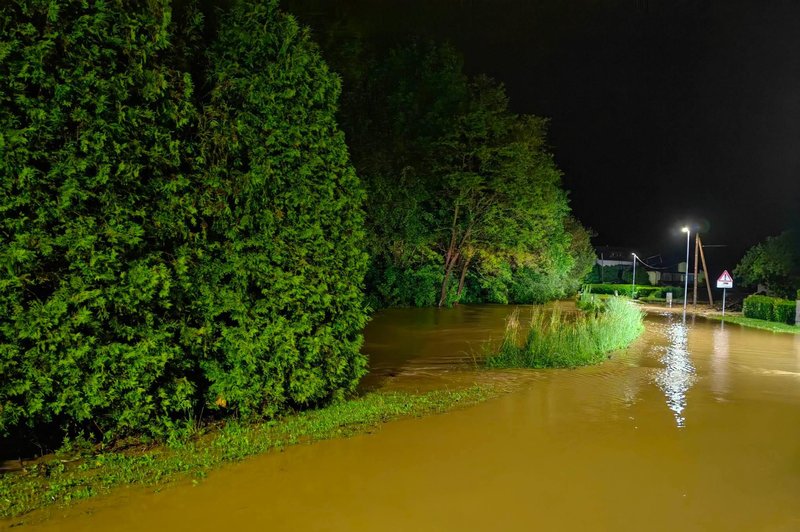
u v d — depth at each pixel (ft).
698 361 44.06
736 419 25.22
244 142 22.70
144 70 19.43
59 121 17.26
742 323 87.81
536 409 26.27
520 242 114.21
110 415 18.90
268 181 23.24
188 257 20.92
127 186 18.97
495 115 107.55
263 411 22.90
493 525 14.49
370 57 92.48
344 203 25.45
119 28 18.80
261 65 23.50
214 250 21.95
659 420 24.75
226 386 21.66
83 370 17.83
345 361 25.34
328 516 14.85
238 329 21.79
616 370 37.83
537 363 38.70
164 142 20.20
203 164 21.86
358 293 26.25
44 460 18.08
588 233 181.78
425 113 108.27
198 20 21.99
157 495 15.90
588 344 43.78
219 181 21.86
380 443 20.75
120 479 16.83
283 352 22.65
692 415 25.79
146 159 19.74
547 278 131.95
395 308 98.27
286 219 23.81
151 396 19.33
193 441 20.39
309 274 23.97
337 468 18.17
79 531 13.70
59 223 17.51
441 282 110.22
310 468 18.15
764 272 128.16
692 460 19.57
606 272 252.21
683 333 70.18
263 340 22.16
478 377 34.35
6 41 16.52
